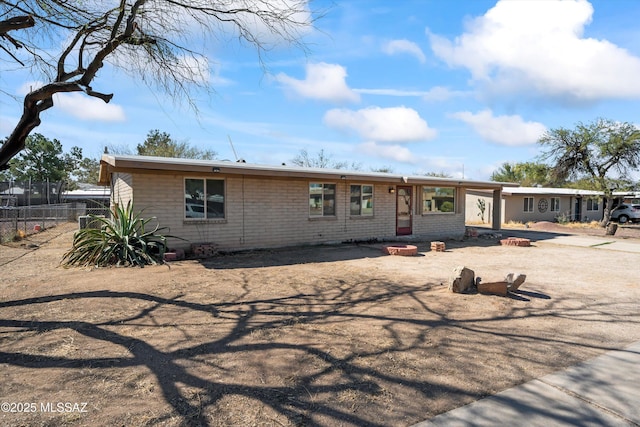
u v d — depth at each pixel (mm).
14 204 26312
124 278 7453
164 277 7621
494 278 6930
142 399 2984
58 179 41219
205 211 11203
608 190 24094
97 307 5469
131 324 4762
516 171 47312
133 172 10039
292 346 4121
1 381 3248
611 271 9133
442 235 17438
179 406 2893
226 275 7988
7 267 8703
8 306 5492
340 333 4547
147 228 10219
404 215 16266
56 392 3076
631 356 4000
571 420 2795
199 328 4648
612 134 23281
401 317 5203
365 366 3652
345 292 6629
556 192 27547
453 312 5461
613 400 3090
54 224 21766
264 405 2932
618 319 5273
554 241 16375
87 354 3838
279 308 5594
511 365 3738
